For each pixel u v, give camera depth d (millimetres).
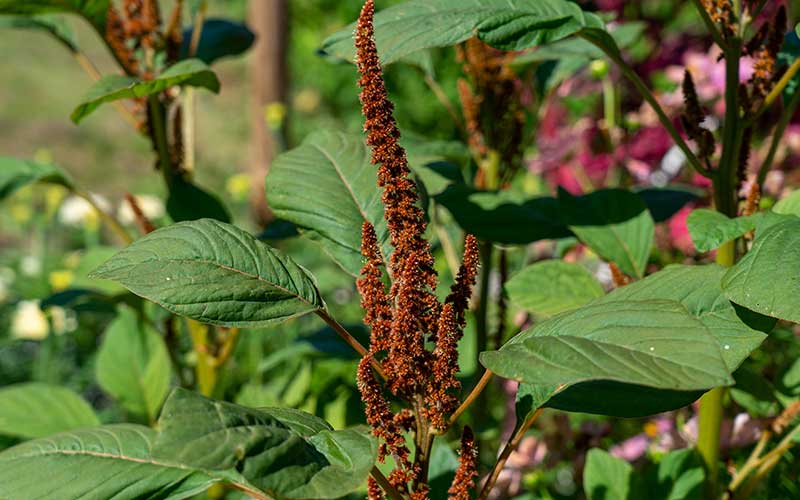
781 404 1477
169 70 1414
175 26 1614
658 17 2324
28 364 2865
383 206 1296
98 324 2947
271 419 1099
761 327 1173
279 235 1591
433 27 1262
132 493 1193
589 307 1126
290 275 1189
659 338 1068
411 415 1185
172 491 1201
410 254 1169
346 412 1698
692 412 1584
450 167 1562
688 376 1040
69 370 2760
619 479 1454
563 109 2436
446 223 1792
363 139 1356
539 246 2162
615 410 1194
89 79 7875
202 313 1150
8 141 6328
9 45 8469
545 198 1481
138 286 1149
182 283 1155
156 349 1969
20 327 2502
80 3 1541
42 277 3180
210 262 1172
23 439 1996
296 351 1698
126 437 1238
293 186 1311
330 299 2904
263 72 4016
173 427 1050
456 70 4430
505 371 1092
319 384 1916
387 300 1180
